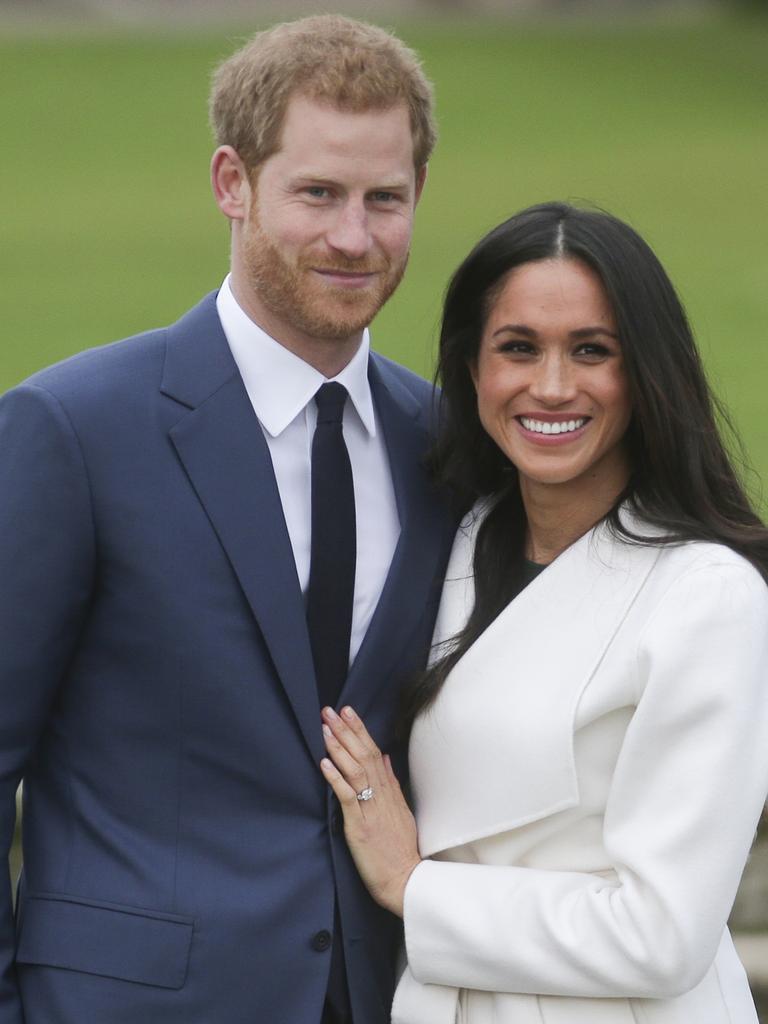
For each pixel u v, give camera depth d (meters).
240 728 10.55
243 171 10.77
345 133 10.34
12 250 71.06
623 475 11.02
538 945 10.31
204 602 10.51
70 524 10.38
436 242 70.31
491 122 108.19
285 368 10.91
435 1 157.62
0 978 10.61
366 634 11.05
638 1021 10.43
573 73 127.38
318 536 10.91
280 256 10.59
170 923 10.45
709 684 10.09
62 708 10.89
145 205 82.25
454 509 11.68
